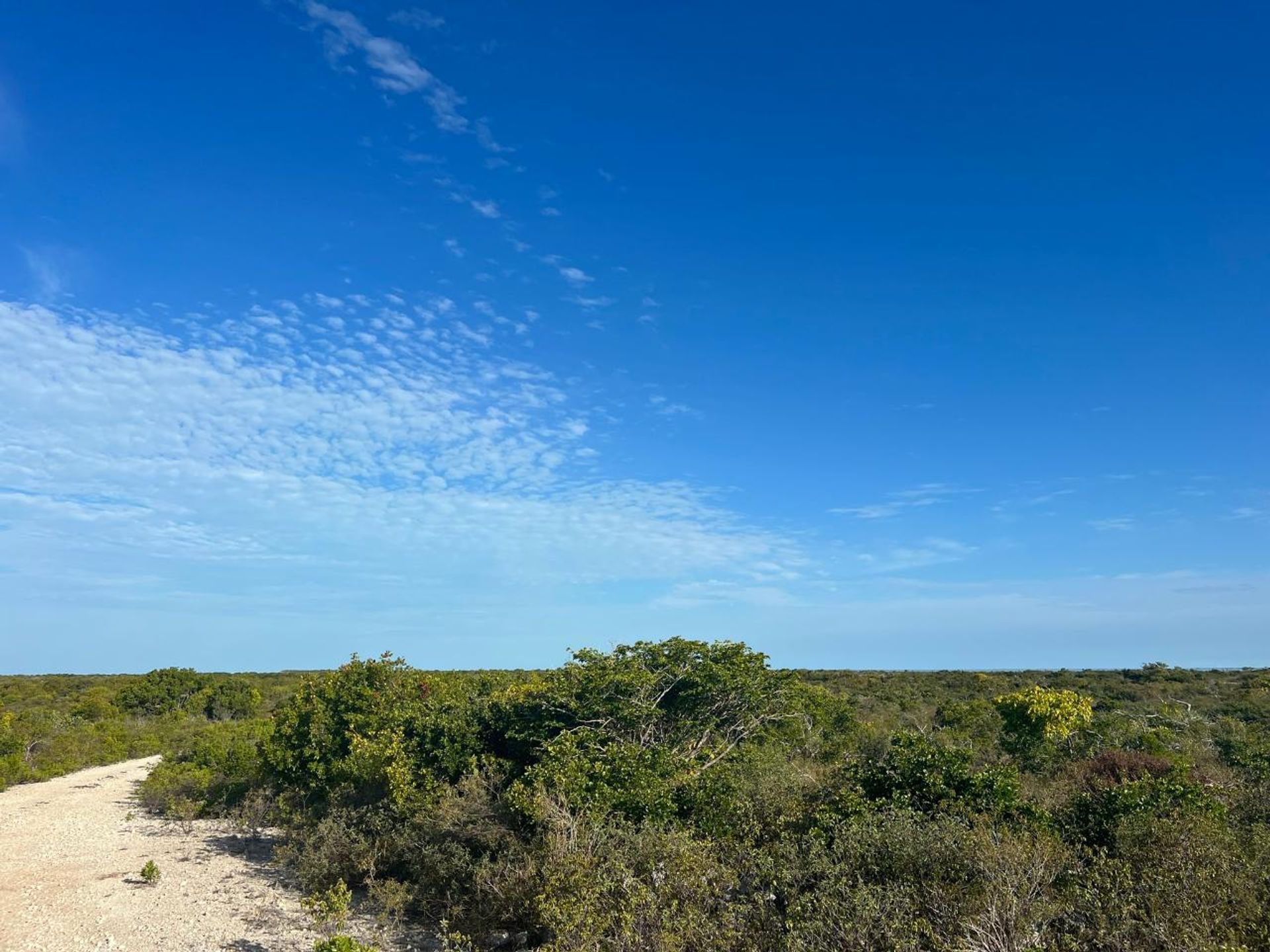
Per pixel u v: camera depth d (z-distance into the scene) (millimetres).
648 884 9164
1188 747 19734
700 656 16469
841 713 23641
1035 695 19594
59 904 14383
